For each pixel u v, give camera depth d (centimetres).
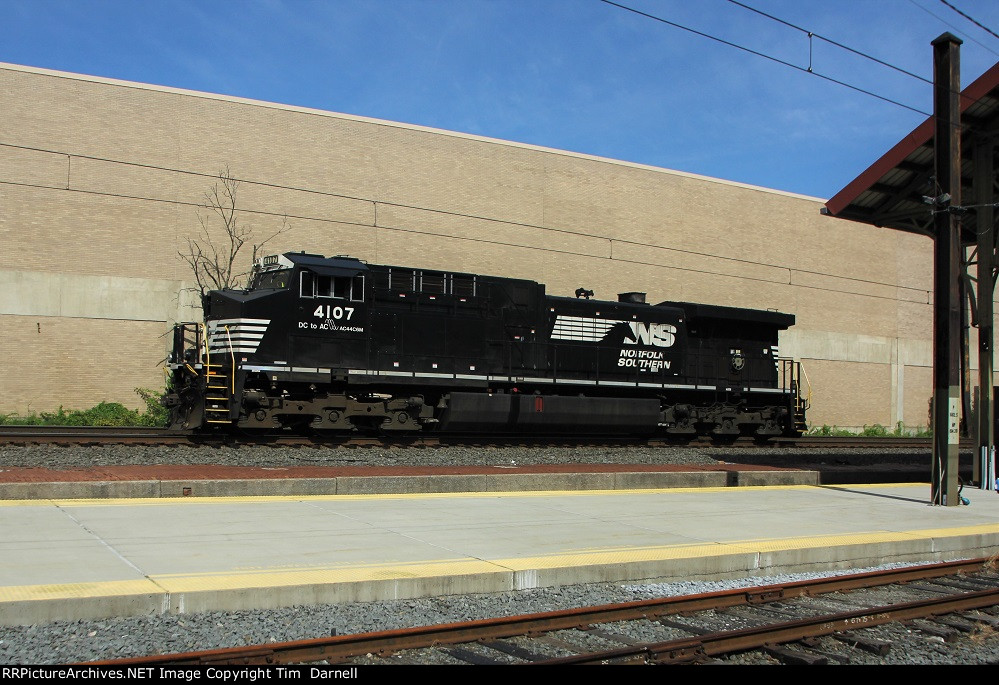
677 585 813
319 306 1739
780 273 3369
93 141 2214
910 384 3791
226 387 1627
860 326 3612
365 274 1800
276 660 532
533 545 874
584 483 1365
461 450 1733
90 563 706
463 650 580
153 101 2288
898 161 1573
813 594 812
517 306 2022
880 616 727
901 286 3791
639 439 2253
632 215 3008
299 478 1166
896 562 995
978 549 1081
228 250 2344
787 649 629
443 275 1925
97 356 2205
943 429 1367
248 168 2380
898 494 1480
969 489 1653
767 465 1764
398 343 1834
